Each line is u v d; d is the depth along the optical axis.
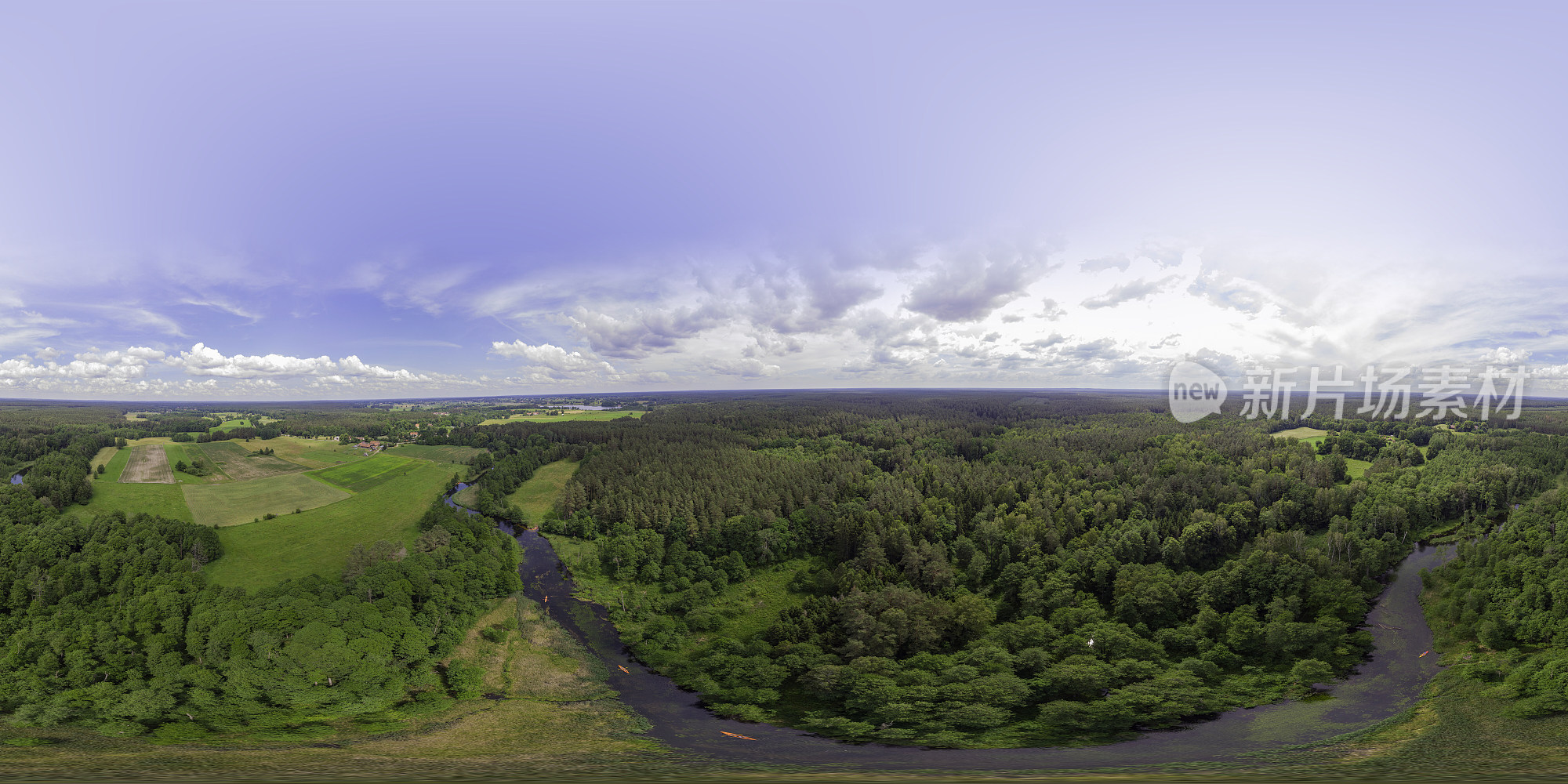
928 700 70.81
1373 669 78.31
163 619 80.19
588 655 89.56
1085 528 119.94
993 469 159.62
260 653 73.69
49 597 84.88
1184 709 68.19
